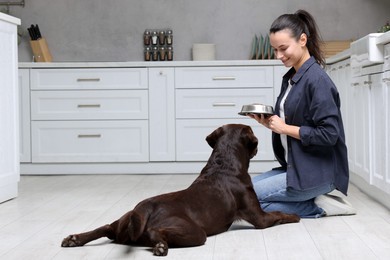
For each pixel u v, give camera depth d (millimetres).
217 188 2664
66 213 3406
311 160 2988
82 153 5496
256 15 5996
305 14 3105
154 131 5477
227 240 2588
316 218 3121
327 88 2932
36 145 5504
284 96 3170
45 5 6039
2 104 3893
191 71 5438
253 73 5414
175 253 2355
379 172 3555
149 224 2387
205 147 5469
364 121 3904
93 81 5465
